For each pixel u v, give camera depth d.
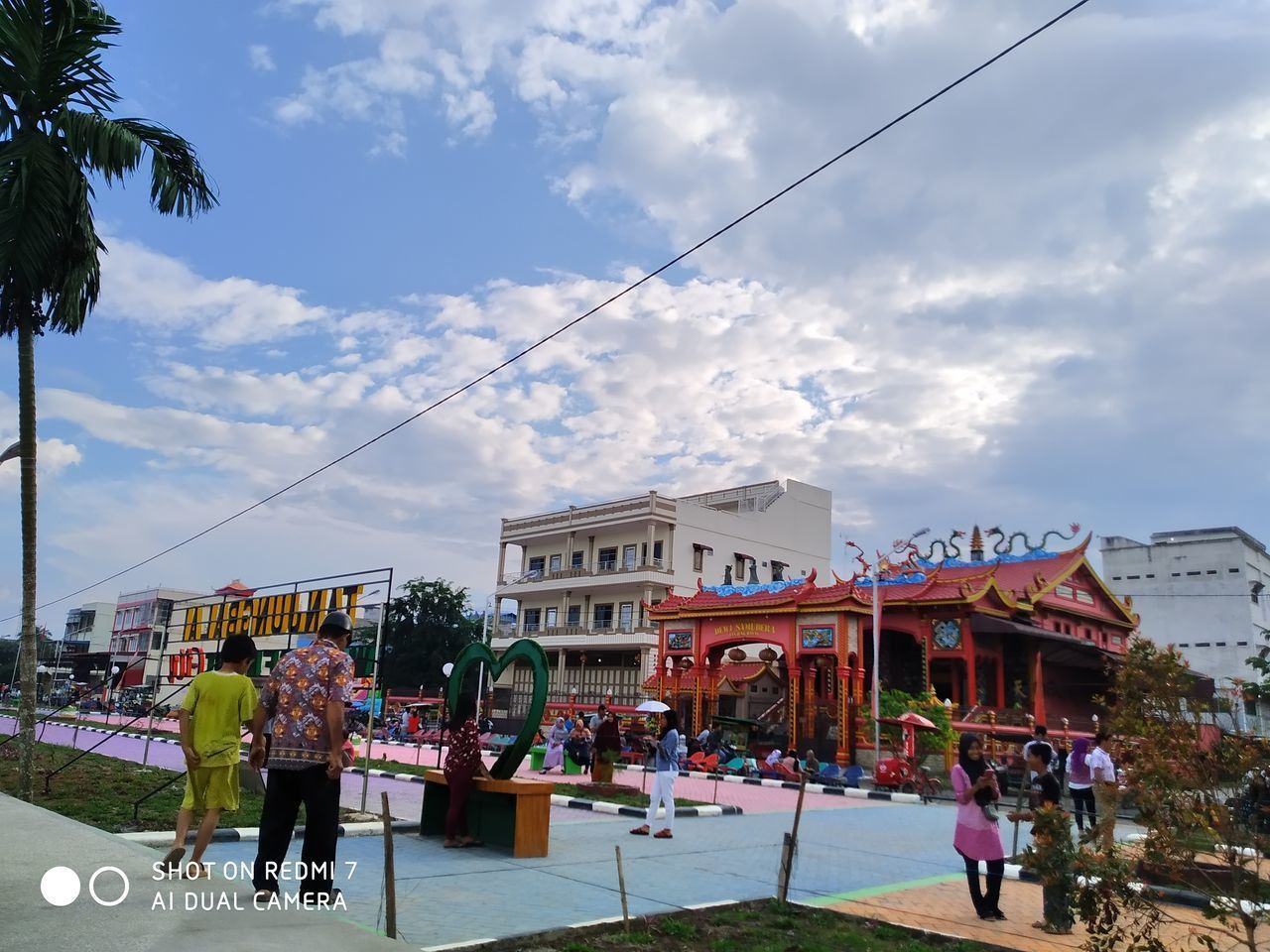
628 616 56.56
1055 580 35.09
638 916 8.03
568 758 26.69
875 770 26.64
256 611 19.44
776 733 34.38
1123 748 6.60
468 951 6.68
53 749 20.06
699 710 36.16
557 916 7.89
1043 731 20.16
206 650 21.67
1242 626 54.84
